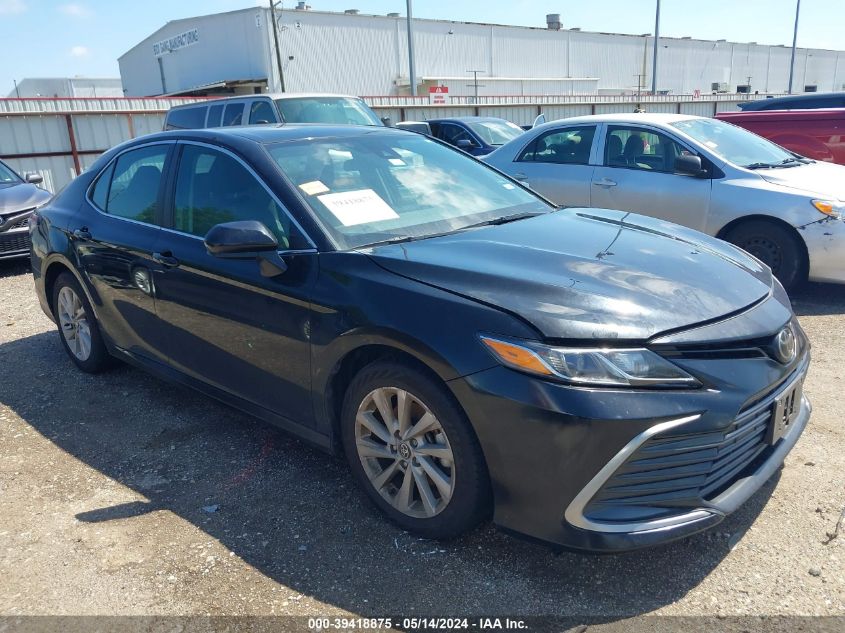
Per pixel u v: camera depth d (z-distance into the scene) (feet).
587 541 7.71
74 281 14.85
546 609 7.98
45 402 14.34
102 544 9.46
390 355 9.11
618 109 103.86
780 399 8.55
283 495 10.54
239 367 11.14
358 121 35.24
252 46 134.92
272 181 10.77
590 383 7.58
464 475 8.46
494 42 160.86
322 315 9.48
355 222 10.43
